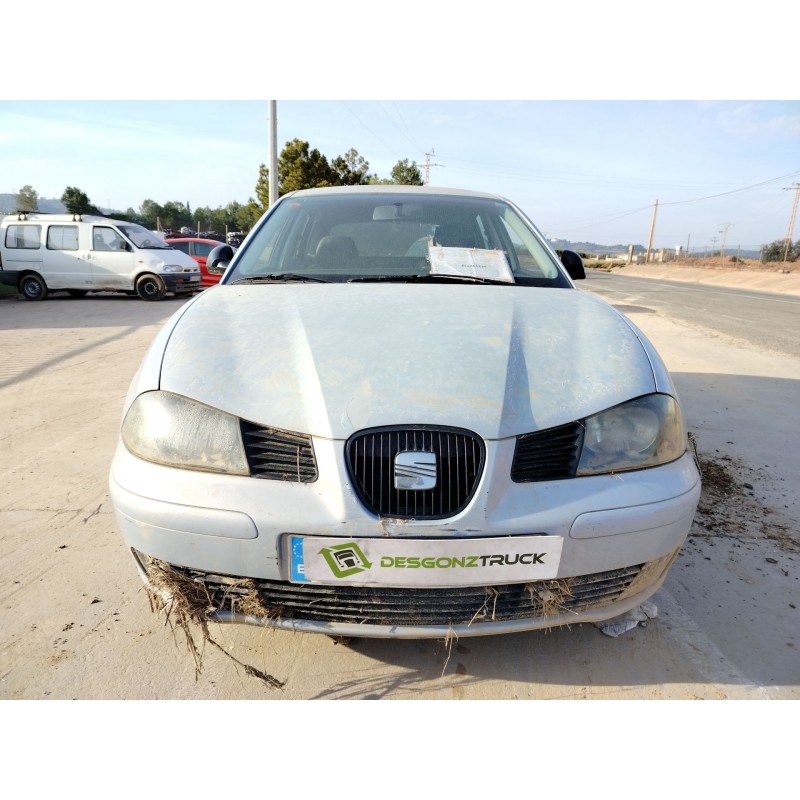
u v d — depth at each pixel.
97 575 2.24
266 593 1.54
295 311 1.93
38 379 5.43
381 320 1.85
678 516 1.61
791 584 2.29
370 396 1.53
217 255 2.91
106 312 10.86
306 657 1.85
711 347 7.91
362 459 1.47
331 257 2.54
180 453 1.55
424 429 1.48
